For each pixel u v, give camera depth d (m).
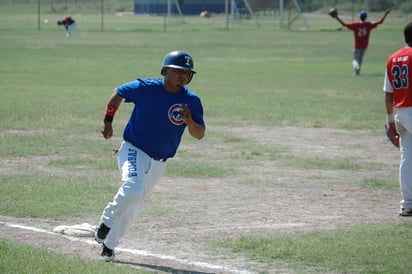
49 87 71.56
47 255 21.03
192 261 21.58
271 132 48.44
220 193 31.45
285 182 34.03
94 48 128.62
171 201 29.72
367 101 63.56
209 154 40.72
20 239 23.59
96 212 27.50
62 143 42.66
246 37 162.00
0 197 29.36
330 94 68.62
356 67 87.88
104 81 78.19
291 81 80.69
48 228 25.20
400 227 25.78
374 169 37.66
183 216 27.27
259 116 54.78
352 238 24.05
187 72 20.77
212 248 23.02
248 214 27.75
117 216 21.02
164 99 20.95
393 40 152.38
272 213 27.98
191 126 20.95
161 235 24.56
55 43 139.25
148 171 21.33
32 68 93.06
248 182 33.84
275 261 21.70
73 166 36.59
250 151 41.78
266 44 143.38
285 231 25.19
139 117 21.12
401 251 22.66
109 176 34.16
